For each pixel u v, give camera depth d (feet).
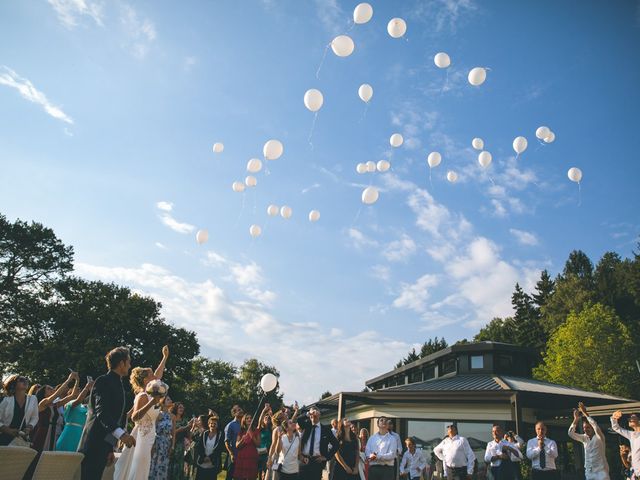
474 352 69.77
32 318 106.11
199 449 30.91
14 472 8.63
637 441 27.55
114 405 15.55
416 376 82.79
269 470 30.12
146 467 19.07
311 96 30.19
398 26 27.14
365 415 64.23
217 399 178.40
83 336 103.71
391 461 31.50
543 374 118.32
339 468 28.48
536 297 208.54
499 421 53.78
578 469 54.29
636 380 102.53
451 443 35.81
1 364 102.99
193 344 123.03
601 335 107.14
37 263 110.22
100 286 116.88
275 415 29.07
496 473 33.99
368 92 31.86
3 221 111.14
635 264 150.92
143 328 115.14
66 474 10.80
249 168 35.14
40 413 23.43
